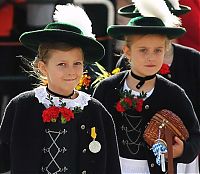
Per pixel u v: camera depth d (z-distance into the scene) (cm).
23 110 1054
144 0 1138
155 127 1106
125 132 1141
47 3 1738
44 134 1045
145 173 1139
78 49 1041
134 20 1134
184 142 1120
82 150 1054
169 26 1133
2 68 1762
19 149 1044
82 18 1066
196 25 1595
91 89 1240
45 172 1041
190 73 1273
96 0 1698
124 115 1143
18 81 1722
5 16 1755
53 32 1021
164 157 1102
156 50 1117
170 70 1271
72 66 1040
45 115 1042
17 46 1766
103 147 1067
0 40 1759
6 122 1064
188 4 1587
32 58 1750
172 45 1284
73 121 1055
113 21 1702
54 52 1034
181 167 1225
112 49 1664
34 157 1040
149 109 1138
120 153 1145
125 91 1143
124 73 1170
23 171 1041
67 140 1048
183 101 1150
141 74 1138
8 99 1728
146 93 1141
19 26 1770
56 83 1045
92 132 1061
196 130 1153
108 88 1161
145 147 1131
